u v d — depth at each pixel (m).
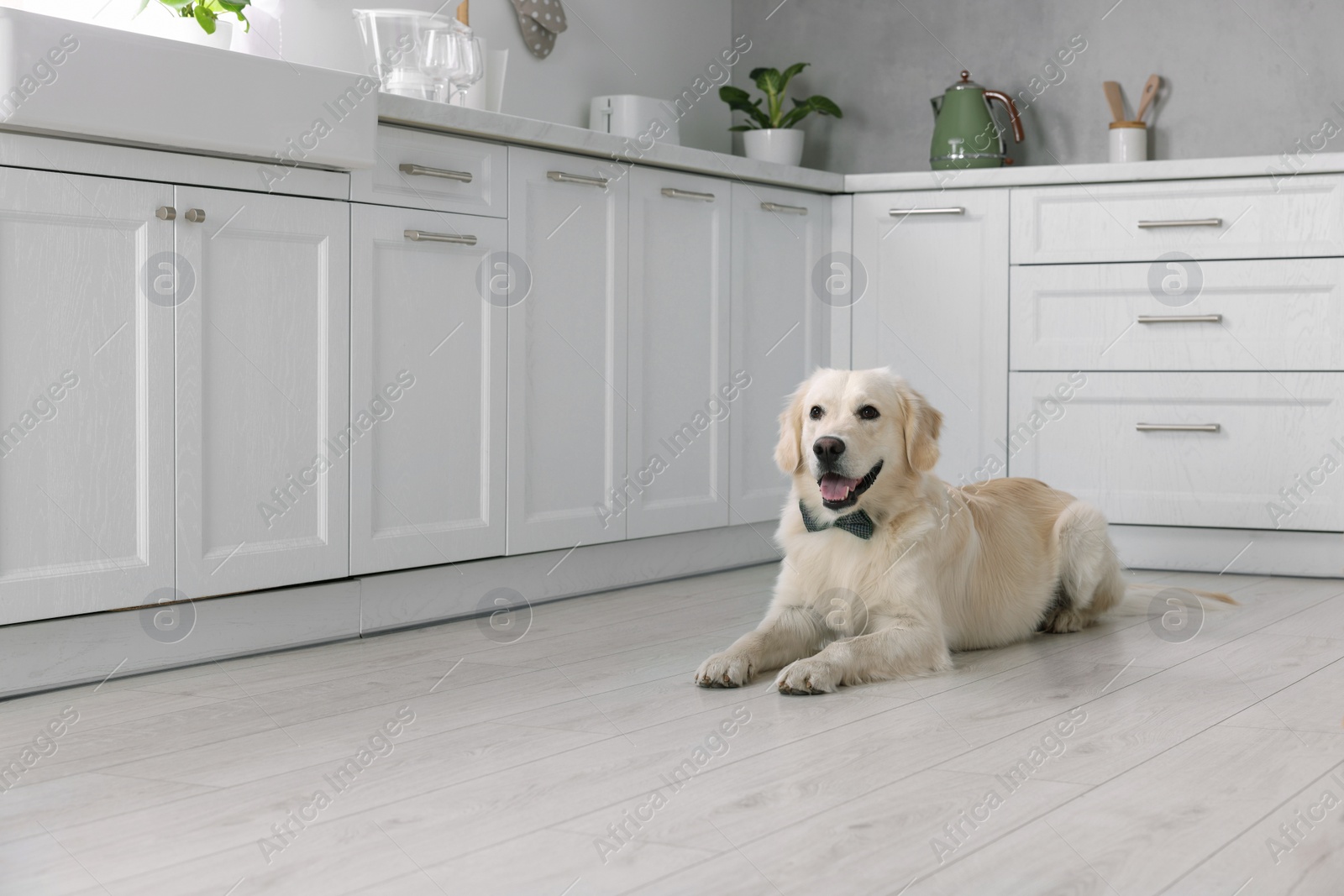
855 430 2.10
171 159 2.11
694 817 1.34
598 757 1.59
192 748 1.64
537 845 1.26
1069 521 2.48
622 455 3.04
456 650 2.33
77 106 1.91
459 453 2.63
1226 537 3.32
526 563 2.83
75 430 2.00
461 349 2.63
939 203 3.54
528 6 3.48
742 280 3.38
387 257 2.47
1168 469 3.34
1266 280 3.21
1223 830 1.28
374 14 2.76
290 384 2.30
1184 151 3.73
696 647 2.35
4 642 1.93
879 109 4.14
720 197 3.29
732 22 4.35
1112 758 1.55
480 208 2.65
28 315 1.94
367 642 2.40
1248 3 3.62
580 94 3.75
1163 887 1.13
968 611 2.29
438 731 1.73
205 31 2.41
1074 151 3.88
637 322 3.06
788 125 4.00
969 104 3.75
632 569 3.13
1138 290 3.34
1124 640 2.40
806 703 1.89
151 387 2.09
